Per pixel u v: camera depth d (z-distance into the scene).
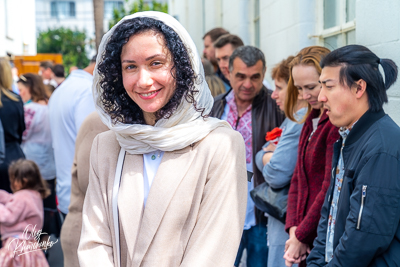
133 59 1.62
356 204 1.75
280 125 3.35
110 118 1.78
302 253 2.40
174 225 1.62
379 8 2.50
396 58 2.33
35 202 3.92
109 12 49.12
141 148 1.73
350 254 1.74
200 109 1.70
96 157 1.80
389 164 1.70
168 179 1.65
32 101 5.75
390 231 1.69
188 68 1.64
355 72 1.84
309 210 2.33
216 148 1.67
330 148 2.27
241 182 1.67
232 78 3.40
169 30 1.63
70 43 37.00
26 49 13.54
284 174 2.72
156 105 1.66
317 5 3.86
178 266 1.62
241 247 3.40
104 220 1.71
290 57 2.95
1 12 10.69
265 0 5.28
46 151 5.54
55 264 4.79
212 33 5.63
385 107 2.51
